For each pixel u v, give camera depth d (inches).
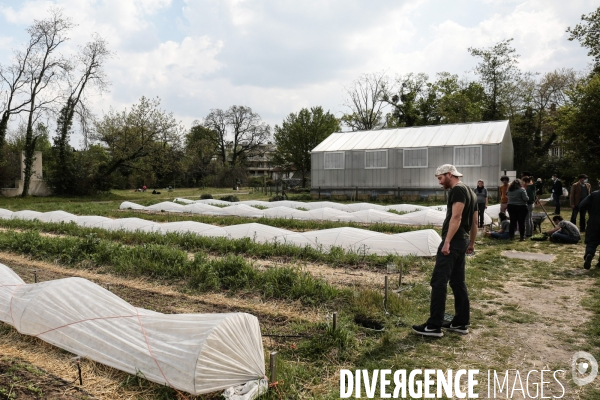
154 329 150.6
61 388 138.1
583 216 472.1
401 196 1042.1
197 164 2394.2
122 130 1419.8
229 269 271.4
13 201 1124.5
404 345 176.7
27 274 293.6
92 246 340.8
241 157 2859.3
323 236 387.2
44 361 158.4
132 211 820.0
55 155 1354.6
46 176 1419.8
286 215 649.0
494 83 1603.1
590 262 304.5
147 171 1509.6
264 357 156.8
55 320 169.2
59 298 176.9
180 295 245.9
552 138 1546.5
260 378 137.6
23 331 177.5
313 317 208.4
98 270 302.7
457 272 189.2
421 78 1860.2
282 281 251.9
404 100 1873.8
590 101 870.4
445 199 976.9
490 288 262.8
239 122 2753.4
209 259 315.6
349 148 1116.5
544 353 169.0
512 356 166.6
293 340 178.5
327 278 283.6
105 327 159.0
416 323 200.8
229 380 133.8
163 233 455.5
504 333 189.9
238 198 1295.5
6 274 217.2
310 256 344.5
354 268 313.4
